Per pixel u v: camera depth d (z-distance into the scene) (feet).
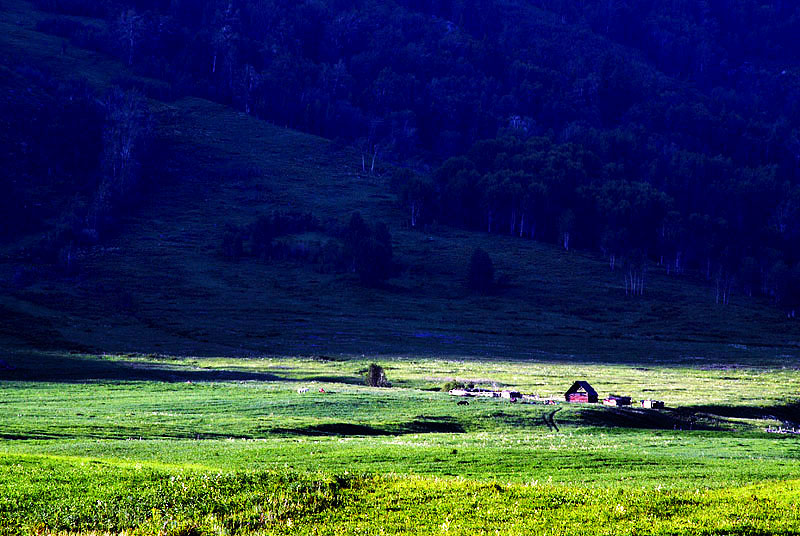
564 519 98.89
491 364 510.99
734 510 104.99
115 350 498.69
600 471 159.33
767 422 330.34
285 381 404.98
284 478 113.70
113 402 293.43
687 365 535.60
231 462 153.58
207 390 345.51
